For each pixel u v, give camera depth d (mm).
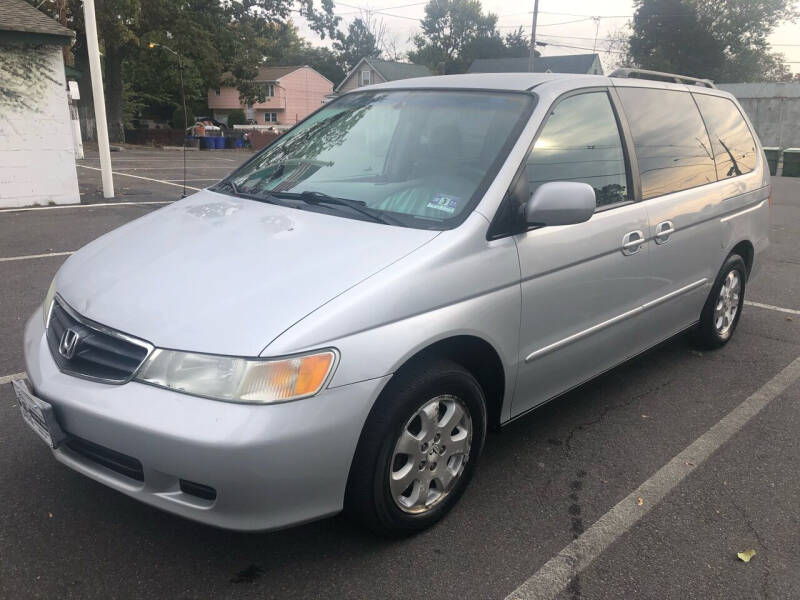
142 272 2672
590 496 3137
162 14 31359
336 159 3539
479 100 3422
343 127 3740
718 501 3131
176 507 2271
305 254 2641
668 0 50938
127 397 2283
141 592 2420
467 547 2738
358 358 2352
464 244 2736
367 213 2980
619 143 3709
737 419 3955
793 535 2895
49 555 2586
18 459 3223
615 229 3494
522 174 3029
